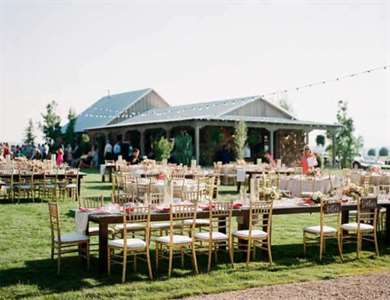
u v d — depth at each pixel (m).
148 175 16.83
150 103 46.09
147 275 7.07
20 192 16.31
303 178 15.51
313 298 6.03
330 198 8.76
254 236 7.72
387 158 39.94
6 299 5.98
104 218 7.05
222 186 20.88
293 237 9.88
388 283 6.72
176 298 6.06
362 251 8.83
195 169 18.17
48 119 44.44
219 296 6.11
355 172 16.69
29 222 11.20
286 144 36.09
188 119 29.91
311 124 33.66
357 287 6.51
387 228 9.39
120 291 6.29
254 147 35.16
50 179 16.02
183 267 7.53
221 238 7.65
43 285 6.53
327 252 8.69
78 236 7.36
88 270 7.28
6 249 8.54
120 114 44.03
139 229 8.40
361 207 8.42
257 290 6.37
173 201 8.80
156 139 37.50
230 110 33.56
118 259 7.91
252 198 8.79
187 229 9.70
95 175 27.19
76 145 44.06
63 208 13.48
